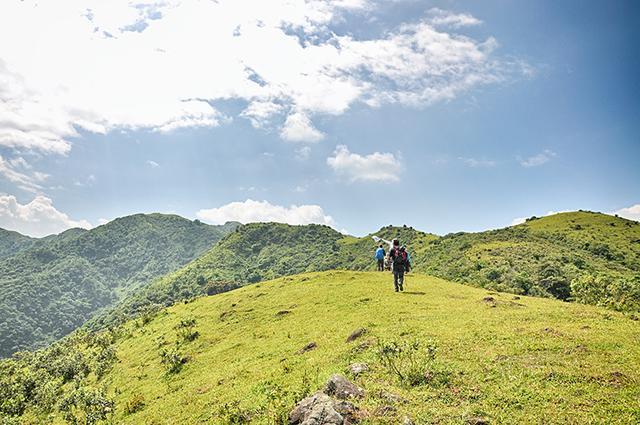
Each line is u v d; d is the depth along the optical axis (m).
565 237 162.00
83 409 23.45
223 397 17.83
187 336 33.78
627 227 171.00
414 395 12.09
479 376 12.85
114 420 20.78
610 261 133.50
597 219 182.88
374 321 22.70
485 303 25.00
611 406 10.10
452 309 23.42
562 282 87.38
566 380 11.85
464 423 10.14
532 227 187.75
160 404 20.50
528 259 124.75
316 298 34.84
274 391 15.38
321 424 9.98
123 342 44.91
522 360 13.74
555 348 14.54
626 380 11.46
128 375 30.17
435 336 17.73
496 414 10.45
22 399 33.09
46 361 46.28
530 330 16.98
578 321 18.45
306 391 13.91
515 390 11.62
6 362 51.50
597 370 12.27
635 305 27.34
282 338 25.50
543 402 10.76
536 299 27.44
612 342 14.66
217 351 27.66
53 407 29.98
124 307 197.00
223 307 42.16
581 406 10.33
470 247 150.50
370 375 14.37
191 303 53.59
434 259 152.62
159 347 34.66
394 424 10.25
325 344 21.05
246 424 13.52
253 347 25.83
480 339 16.52
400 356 15.47
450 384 12.59
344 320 25.12
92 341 52.19
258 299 41.12
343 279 42.56
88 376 36.16
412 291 31.62
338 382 12.67
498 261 124.75
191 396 19.84
